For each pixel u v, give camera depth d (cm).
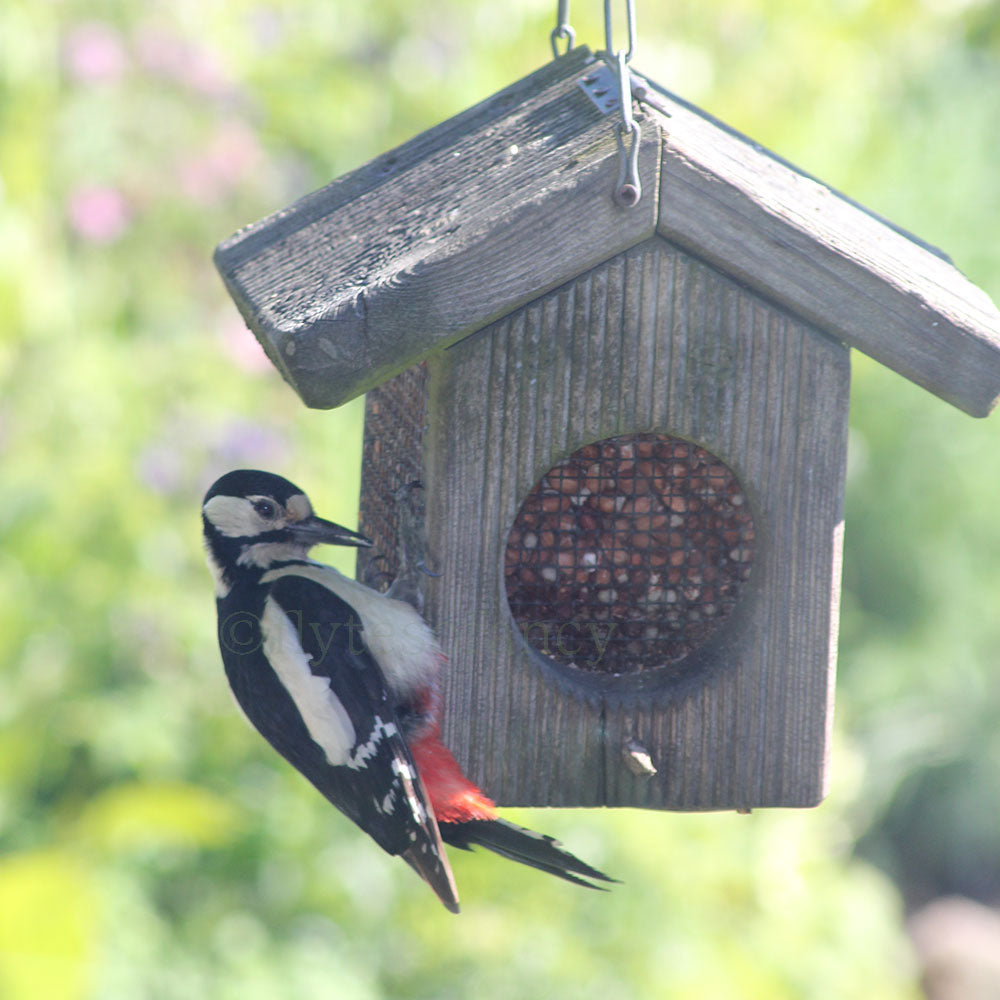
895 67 1540
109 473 1163
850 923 1294
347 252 590
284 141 1459
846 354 568
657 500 613
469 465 569
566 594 616
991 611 1933
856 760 1530
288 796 1195
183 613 1185
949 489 1920
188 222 1377
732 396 568
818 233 538
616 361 563
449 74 1425
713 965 1156
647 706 594
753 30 1380
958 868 1925
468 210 545
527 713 591
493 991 1131
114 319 1308
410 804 591
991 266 1852
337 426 1299
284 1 1438
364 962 1148
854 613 1942
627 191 523
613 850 1163
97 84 1296
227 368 1288
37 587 1138
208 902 1148
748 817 1260
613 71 610
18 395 1169
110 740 1127
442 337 520
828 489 578
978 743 1895
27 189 950
